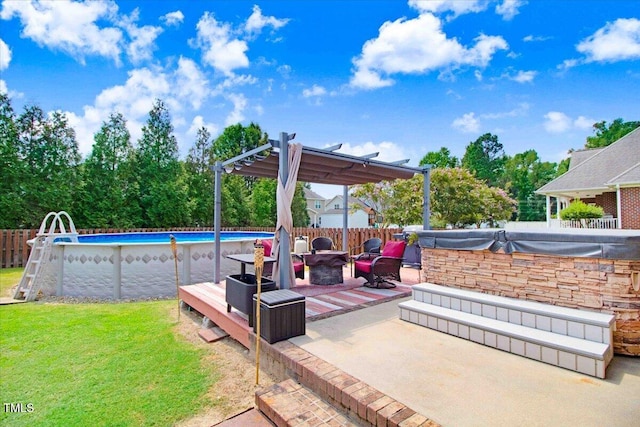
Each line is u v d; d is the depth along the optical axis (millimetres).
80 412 2898
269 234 13211
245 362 3904
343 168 7016
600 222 14719
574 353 2951
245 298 4156
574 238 3463
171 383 3412
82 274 7160
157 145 16844
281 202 5168
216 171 6684
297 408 2732
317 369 3002
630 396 2543
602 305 3377
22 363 3859
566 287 3615
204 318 5246
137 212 15617
